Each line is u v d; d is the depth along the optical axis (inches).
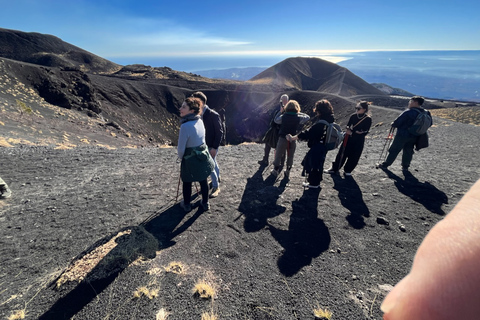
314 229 150.8
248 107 4151.1
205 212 172.4
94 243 137.0
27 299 101.7
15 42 5905.5
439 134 489.7
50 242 139.3
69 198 198.1
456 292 13.8
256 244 137.0
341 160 239.9
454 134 486.3
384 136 585.0
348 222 158.4
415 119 229.9
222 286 107.5
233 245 135.9
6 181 235.9
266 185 222.4
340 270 117.3
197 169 155.2
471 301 13.0
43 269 118.9
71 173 265.7
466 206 18.1
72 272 113.3
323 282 110.0
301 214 168.9
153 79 4547.2
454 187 207.5
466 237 15.2
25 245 137.0
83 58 6063.0
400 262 122.3
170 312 95.2
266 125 3937.0
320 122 193.9
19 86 1765.5
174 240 140.0
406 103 2738.7
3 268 120.0
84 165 298.0
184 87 4264.3
